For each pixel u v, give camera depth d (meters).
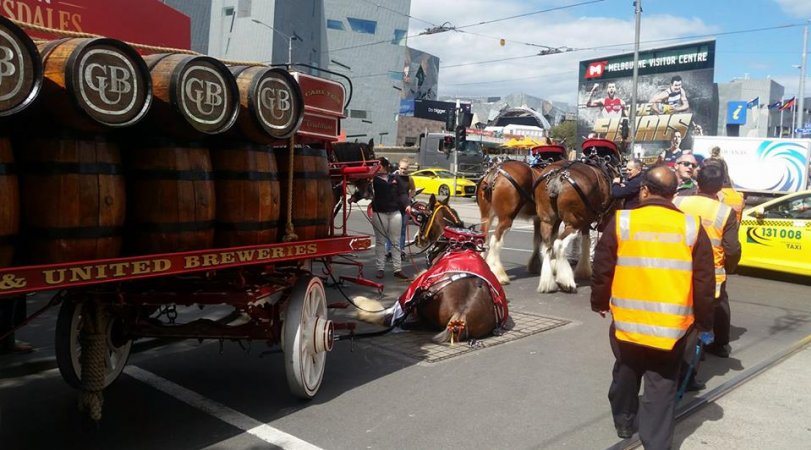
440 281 6.87
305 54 52.31
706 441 4.44
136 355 6.29
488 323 6.87
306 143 6.09
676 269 3.67
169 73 3.74
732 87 58.69
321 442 4.34
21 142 3.41
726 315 6.22
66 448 4.19
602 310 4.07
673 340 3.64
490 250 9.91
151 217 3.86
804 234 10.37
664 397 3.77
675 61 51.00
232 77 4.00
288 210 4.76
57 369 5.85
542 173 9.34
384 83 59.34
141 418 4.71
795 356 6.48
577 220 9.04
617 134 54.34
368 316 7.48
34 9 5.10
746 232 11.04
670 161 10.13
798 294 9.78
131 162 3.89
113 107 3.37
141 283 4.63
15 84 2.98
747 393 5.40
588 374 5.82
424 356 6.27
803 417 4.88
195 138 3.98
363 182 9.52
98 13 5.82
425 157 39.88
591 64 56.16
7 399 5.09
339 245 5.30
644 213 3.83
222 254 4.10
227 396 5.19
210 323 5.02
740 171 24.52
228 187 4.29
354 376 5.70
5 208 3.17
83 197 3.45
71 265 3.31
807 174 23.34
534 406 5.04
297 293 4.89
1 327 5.81
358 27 57.09
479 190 10.20
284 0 47.88
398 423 4.68
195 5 47.66
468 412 4.90
